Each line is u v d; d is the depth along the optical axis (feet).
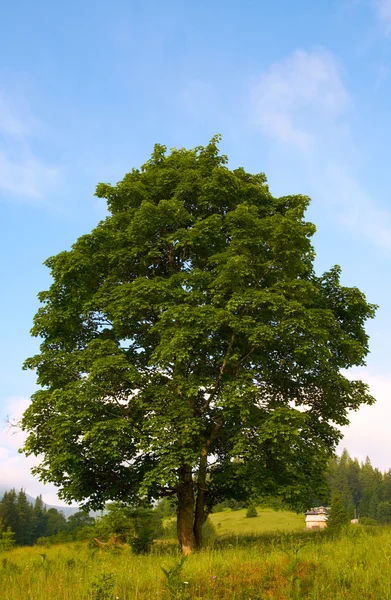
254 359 52.29
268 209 60.90
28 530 309.42
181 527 51.06
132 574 30.27
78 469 48.16
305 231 54.95
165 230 58.03
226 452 55.01
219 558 34.58
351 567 28.78
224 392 46.75
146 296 50.72
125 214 59.31
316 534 52.16
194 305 51.03
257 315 50.90
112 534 63.57
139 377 48.78
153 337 55.01
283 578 26.76
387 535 43.45
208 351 50.31
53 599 24.97
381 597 23.11
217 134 65.05
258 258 54.08
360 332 59.93
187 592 25.35
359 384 59.00
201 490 53.93
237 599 24.56
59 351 54.24
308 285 50.60
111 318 53.93
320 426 57.21
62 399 47.70
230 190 58.13
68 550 66.59
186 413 46.39
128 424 45.73
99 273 56.80
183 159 63.00
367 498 387.34
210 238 54.95
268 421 45.52
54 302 57.21
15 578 31.22
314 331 48.16
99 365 46.91
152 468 49.49
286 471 49.24
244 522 164.66
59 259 55.67
